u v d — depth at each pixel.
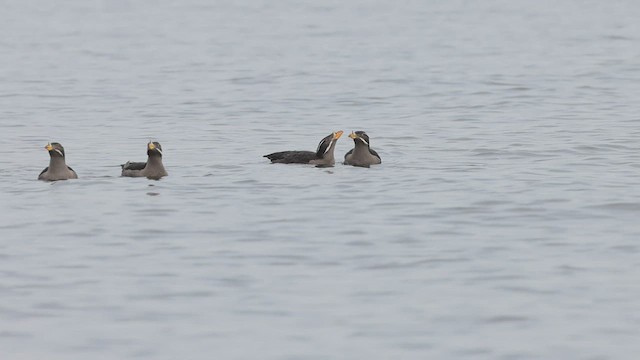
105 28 90.25
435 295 18.16
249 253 20.56
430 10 108.56
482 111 42.75
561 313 17.30
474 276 19.12
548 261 19.97
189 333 16.53
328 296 18.12
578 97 46.69
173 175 27.94
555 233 21.88
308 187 26.30
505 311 17.38
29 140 35.84
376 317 17.16
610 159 30.34
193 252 20.64
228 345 16.08
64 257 20.31
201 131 38.00
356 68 60.03
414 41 76.56
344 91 50.09
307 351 15.85
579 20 94.88
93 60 65.75
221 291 18.39
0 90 51.12
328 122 40.59
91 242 21.34
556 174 27.91
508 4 115.94
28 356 15.73
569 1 119.25
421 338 16.31
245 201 24.78
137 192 25.75
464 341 16.19
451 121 39.97
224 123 40.25
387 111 43.47
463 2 119.25
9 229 22.27
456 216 23.28
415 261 20.05
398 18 99.06
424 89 50.47
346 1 121.31
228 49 71.94
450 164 29.78
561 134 35.47
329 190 25.94
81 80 55.41
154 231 22.14
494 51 68.94
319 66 61.28
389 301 17.88
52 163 27.33
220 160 30.69
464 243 21.19
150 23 95.38
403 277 19.11
